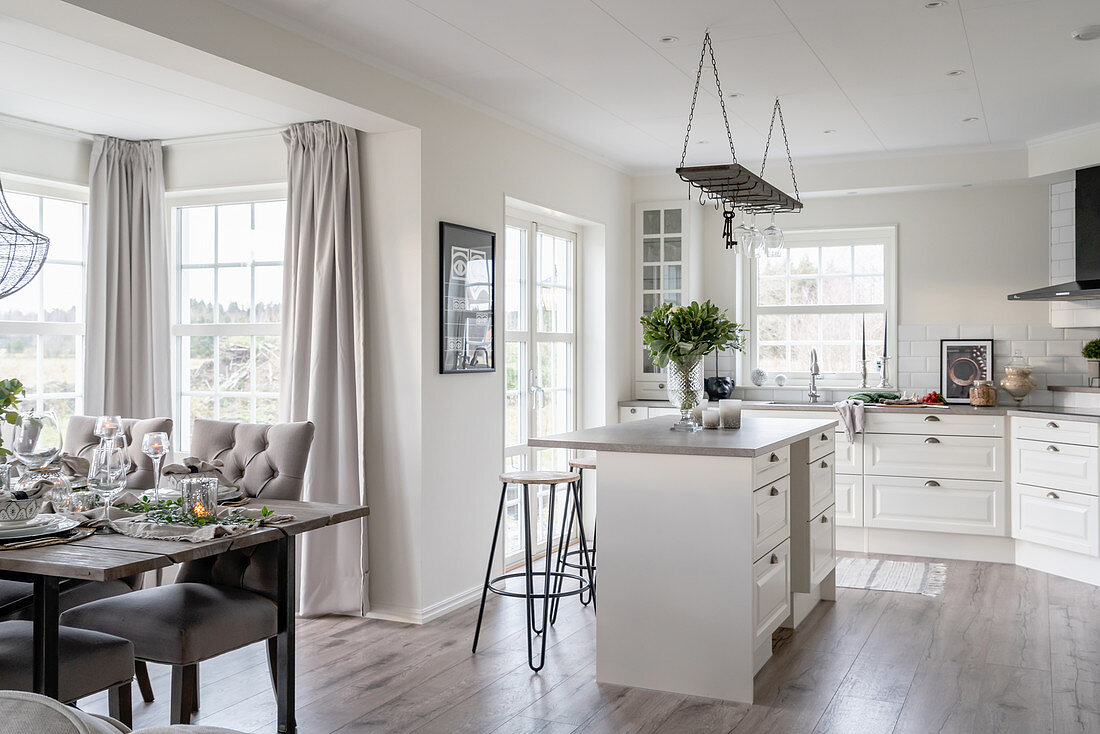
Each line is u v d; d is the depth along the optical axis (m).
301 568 4.54
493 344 5.00
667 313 4.16
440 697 3.41
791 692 3.46
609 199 6.36
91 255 4.91
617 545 3.56
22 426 2.82
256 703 3.38
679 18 3.60
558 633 4.23
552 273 6.03
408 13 3.53
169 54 3.27
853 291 6.68
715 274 6.88
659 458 3.49
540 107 4.93
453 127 4.63
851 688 3.49
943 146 5.91
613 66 4.21
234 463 3.41
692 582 3.44
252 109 4.41
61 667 2.45
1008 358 6.16
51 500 2.88
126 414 5.05
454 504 4.67
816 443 4.30
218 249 5.17
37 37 3.44
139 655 2.79
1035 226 6.10
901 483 5.91
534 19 3.61
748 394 6.88
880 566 5.64
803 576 4.14
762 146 5.89
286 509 3.00
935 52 4.04
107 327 4.99
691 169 3.74
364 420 4.45
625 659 3.55
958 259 6.29
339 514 2.92
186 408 5.24
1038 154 5.75
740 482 3.37
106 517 2.70
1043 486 5.38
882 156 6.13
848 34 3.80
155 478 3.32
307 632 4.27
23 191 4.76
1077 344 5.99
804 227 6.66
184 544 2.46
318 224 4.51
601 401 6.32
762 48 3.97
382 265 4.48
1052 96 4.75
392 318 4.46
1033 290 5.95
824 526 4.49
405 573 4.45
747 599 3.36
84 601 3.33
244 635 2.89
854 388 6.65
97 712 3.31
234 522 2.73
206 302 5.20
